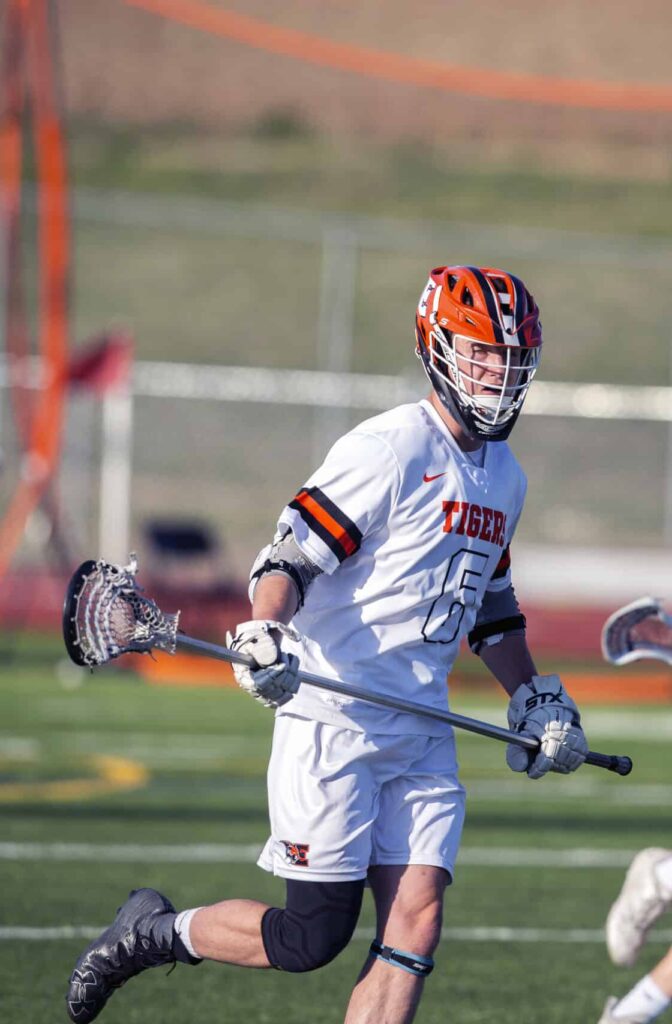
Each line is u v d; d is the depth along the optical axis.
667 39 165.50
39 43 48.91
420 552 13.18
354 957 19.86
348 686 12.91
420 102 146.62
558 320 96.56
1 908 21.45
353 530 12.99
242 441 82.12
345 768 13.17
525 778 34.12
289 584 12.89
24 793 30.28
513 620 14.64
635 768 35.41
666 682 47.91
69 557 53.84
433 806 13.46
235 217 107.06
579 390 71.38
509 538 14.26
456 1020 17.23
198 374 85.06
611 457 83.19
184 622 54.41
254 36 61.44
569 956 20.16
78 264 102.75
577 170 135.50
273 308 98.81
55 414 49.19
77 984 14.32
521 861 25.88
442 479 13.25
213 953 13.72
